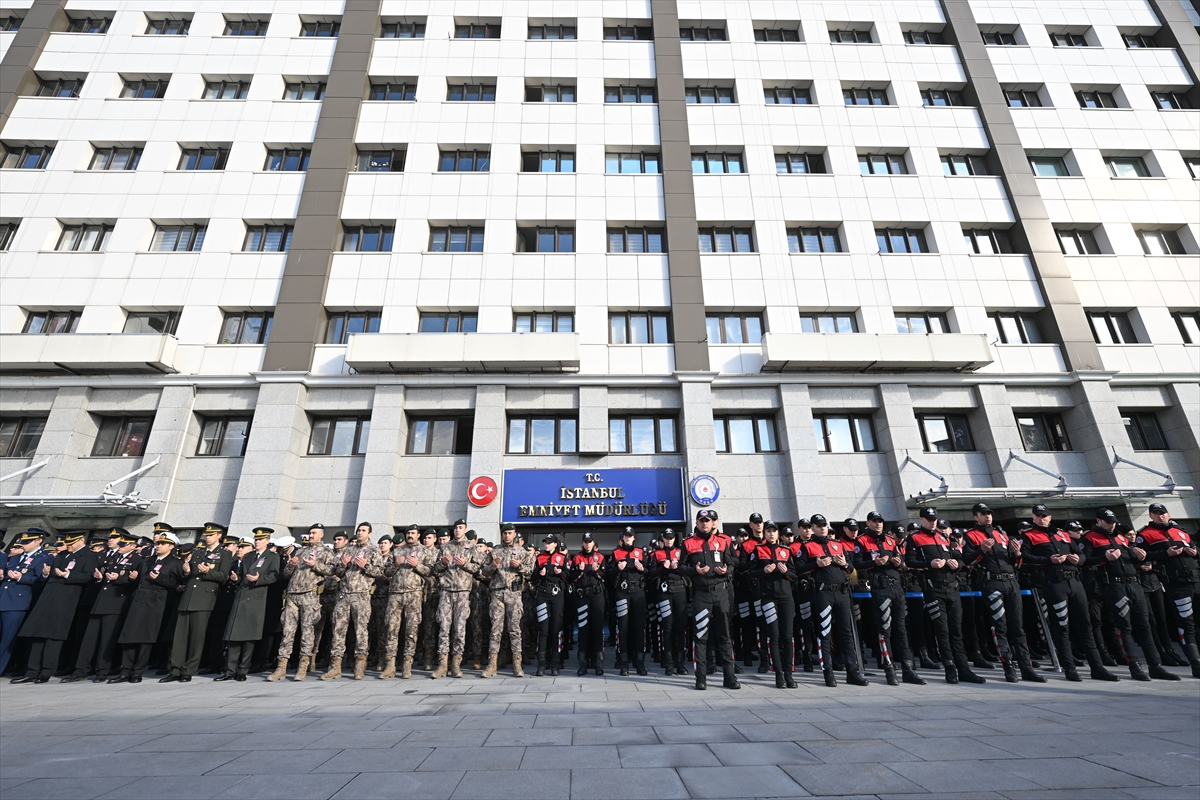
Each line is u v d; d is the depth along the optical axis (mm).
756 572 9023
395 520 17109
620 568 10289
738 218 20734
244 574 9695
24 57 21562
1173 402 18953
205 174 20406
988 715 6020
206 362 18203
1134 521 17266
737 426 18703
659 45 23000
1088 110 23125
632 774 4125
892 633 8688
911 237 21188
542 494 17078
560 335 17781
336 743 5027
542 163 21719
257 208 20078
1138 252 20938
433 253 19688
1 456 17328
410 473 17531
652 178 21125
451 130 21469
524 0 23672
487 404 17828
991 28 24609
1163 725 5539
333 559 9844
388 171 21047
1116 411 18250
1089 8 24875
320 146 20688
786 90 23406
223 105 21391
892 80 23203
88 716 6289
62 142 20656
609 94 23000
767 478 17906
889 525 17578
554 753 4641
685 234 20156
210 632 10781
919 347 18156
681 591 9812
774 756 4543
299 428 17578
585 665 9656
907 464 17734
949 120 22547
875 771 4184
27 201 19797
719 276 19875
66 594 9773
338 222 19922
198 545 9883
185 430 17391
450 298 19234
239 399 17859
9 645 9711
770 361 17906
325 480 17391
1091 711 6199
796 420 18078
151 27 23047
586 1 23766
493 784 3939
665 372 18578
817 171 22266
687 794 3744
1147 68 23969
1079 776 4070
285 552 11078
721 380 18469
